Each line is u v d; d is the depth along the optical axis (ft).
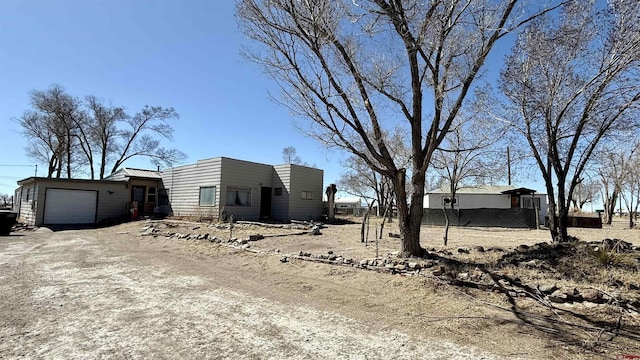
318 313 16.94
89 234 51.39
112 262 29.96
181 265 28.84
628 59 25.09
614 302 16.72
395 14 23.70
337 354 12.39
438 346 13.15
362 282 21.70
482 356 12.30
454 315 16.33
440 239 42.60
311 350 12.71
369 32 24.86
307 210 73.51
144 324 15.14
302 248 33.40
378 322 15.70
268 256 30.07
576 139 30.37
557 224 32.35
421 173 26.07
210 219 61.21
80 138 110.01
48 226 60.13
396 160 42.83
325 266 25.41
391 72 25.84
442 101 25.05
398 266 22.98
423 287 19.92
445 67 24.77
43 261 30.27
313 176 75.46
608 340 13.61
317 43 25.29
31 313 16.42
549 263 24.34
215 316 16.35
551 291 18.16
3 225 50.67
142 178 74.54
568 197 32.09
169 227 52.65
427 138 26.81
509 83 32.14
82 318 15.79
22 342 13.09
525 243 38.01
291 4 24.59
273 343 13.30
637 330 14.51
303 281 22.89
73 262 29.86
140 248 38.04
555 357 12.26
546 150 33.58
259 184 70.28
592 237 47.80
